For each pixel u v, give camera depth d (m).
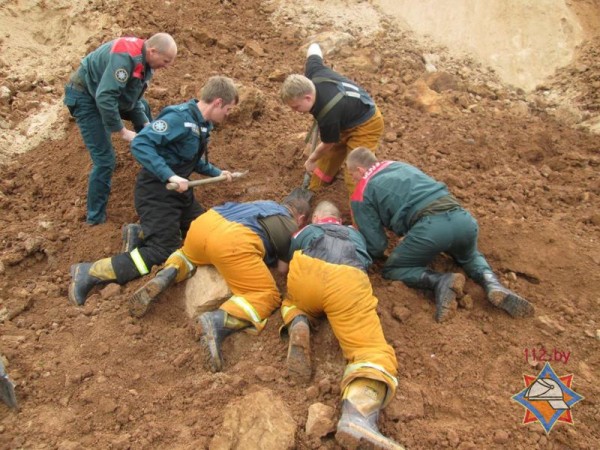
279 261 4.09
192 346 3.73
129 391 3.43
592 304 4.09
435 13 7.41
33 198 5.11
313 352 3.64
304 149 5.33
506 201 5.01
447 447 3.16
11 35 6.72
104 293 4.05
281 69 6.52
